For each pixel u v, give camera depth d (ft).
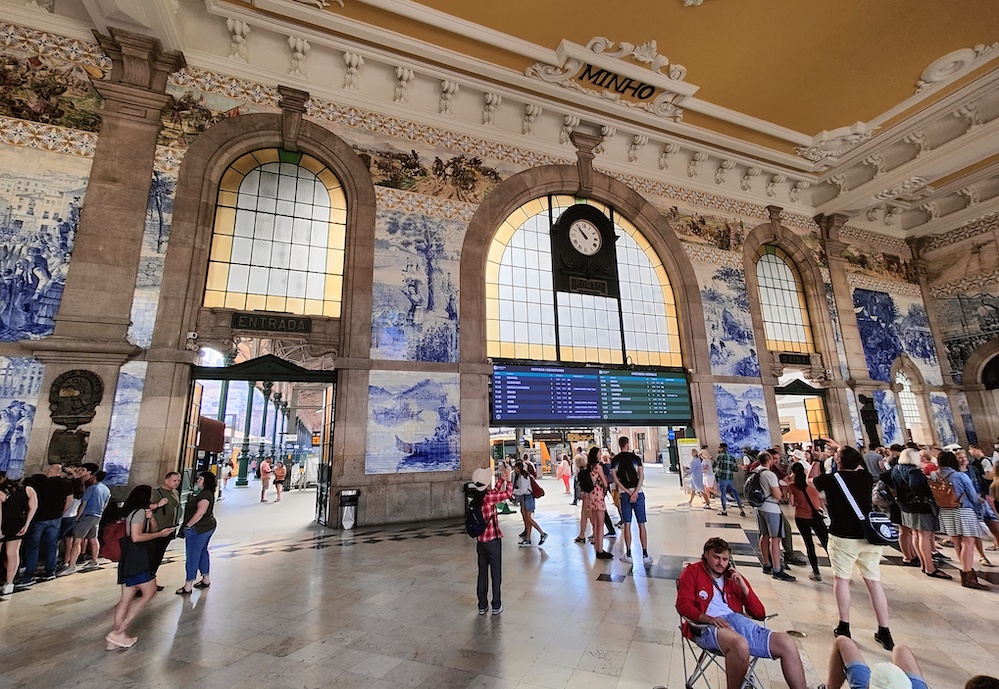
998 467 20.79
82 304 26.03
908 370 53.78
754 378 45.29
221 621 14.47
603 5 32.24
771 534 18.81
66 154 27.45
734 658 8.68
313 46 34.32
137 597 13.56
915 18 33.83
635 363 42.11
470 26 33.50
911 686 6.49
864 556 12.96
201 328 29.01
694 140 46.60
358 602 16.03
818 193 54.95
